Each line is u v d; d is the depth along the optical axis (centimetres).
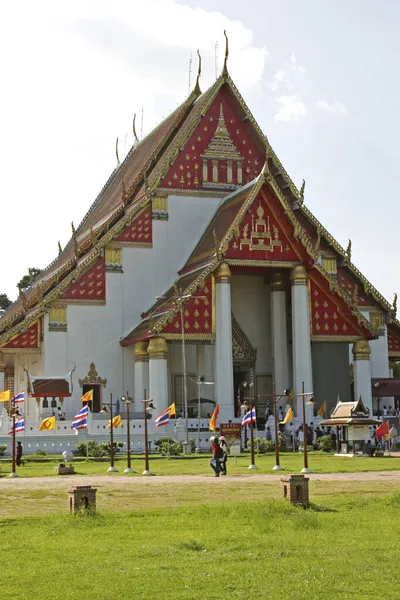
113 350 5744
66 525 1875
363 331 5678
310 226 6203
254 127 6228
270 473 3198
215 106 6269
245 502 2247
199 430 4900
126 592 1262
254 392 5875
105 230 6238
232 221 5525
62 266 6544
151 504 2280
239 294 5938
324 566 1416
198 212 6094
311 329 5569
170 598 1227
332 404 5928
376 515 1994
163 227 5991
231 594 1245
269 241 5472
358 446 4394
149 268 5916
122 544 1645
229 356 5297
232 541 1662
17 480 2995
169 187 6050
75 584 1313
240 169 6234
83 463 3981
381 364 6384
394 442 4888
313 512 2006
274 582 1313
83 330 5700
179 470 3425
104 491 2583
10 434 4478
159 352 5209
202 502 2308
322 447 4703
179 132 6325
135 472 3362
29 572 1402
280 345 5769
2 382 5547
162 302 5766
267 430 5106
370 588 1275
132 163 7412
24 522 1950
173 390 5753
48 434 4584
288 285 5834
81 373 5653
